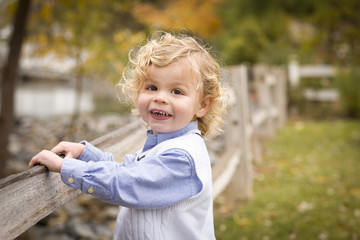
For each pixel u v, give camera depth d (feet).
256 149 17.78
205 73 4.15
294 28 41.04
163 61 3.88
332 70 32.86
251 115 16.38
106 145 4.96
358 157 18.13
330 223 10.68
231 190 12.82
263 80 21.63
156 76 3.92
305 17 30.19
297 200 12.57
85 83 31.91
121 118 24.49
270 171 16.21
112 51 16.33
